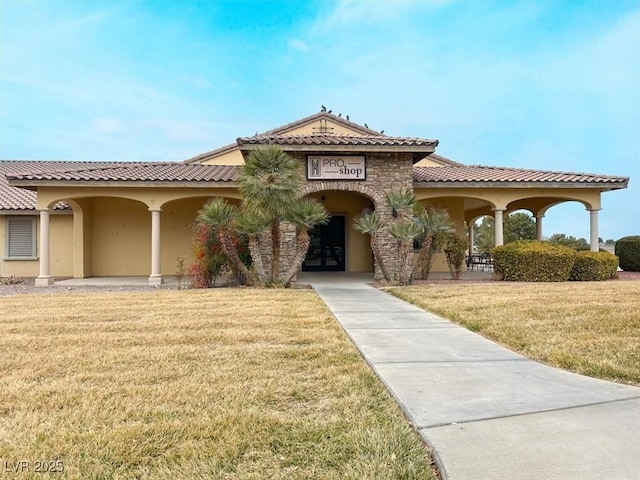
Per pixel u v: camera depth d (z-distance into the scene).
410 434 3.11
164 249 18.02
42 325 6.82
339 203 18.98
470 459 2.74
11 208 16.64
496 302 8.91
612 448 2.89
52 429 3.19
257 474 2.62
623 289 11.02
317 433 3.13
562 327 6.54
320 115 21.30
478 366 4.80
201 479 2.57
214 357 5.05
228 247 12.41
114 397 3.81
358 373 4.46
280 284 12.72
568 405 3.64
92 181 14.26
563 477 2.54
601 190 16.27
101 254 17.81
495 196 16.19
